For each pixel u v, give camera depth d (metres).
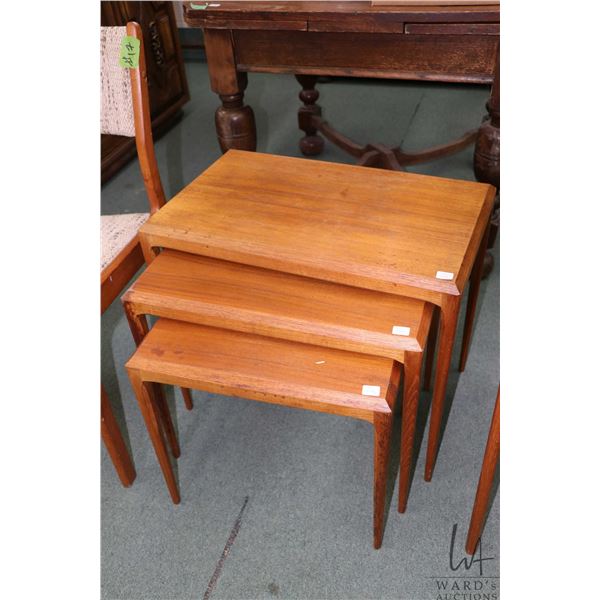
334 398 0.92
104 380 1.61
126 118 1.29
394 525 1.23
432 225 1.10
